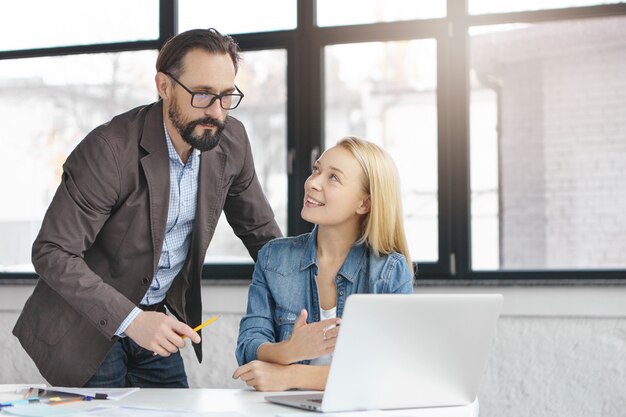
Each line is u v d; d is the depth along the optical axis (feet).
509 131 11.16
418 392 5.24
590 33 10.91
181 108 6.72
